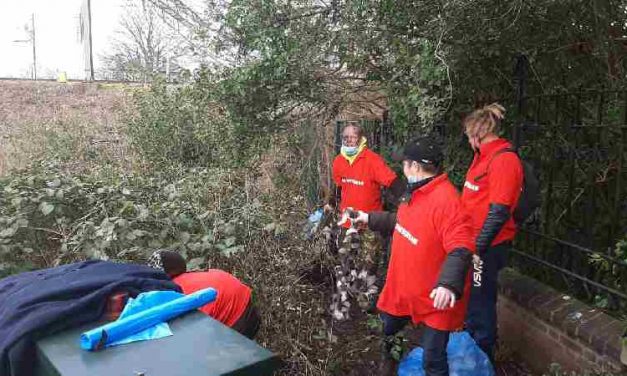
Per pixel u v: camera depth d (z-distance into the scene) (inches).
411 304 123.5
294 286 157.2
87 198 177.9
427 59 146.3
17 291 94.0
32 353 78.8
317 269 179.9
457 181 195.5
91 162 303.4
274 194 206.1
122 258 156.0
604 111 166.2
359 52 172.6
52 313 81.2
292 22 181.0
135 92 346.6
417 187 121.0
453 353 132.0
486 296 143.5
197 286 121.3
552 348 146.9
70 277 96.6
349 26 166.7
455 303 119.0
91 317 85.7
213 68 197.3
